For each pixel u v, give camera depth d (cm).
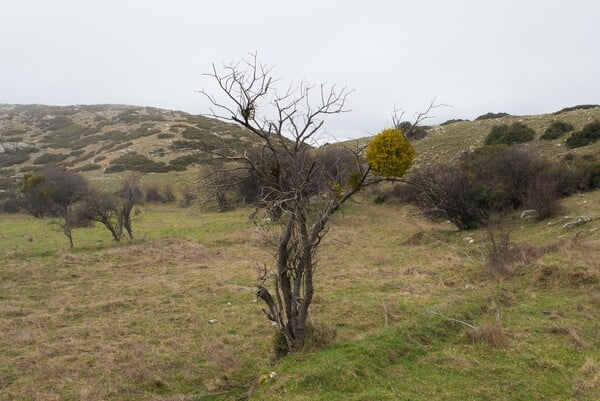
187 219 2884
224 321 1011
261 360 788
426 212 2194
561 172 2103
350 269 1470
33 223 3067
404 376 599
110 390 684
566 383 572
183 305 1142
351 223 2439
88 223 2702
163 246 1917
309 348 699
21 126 7812
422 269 1348
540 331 749
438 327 758
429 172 2208
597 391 545
